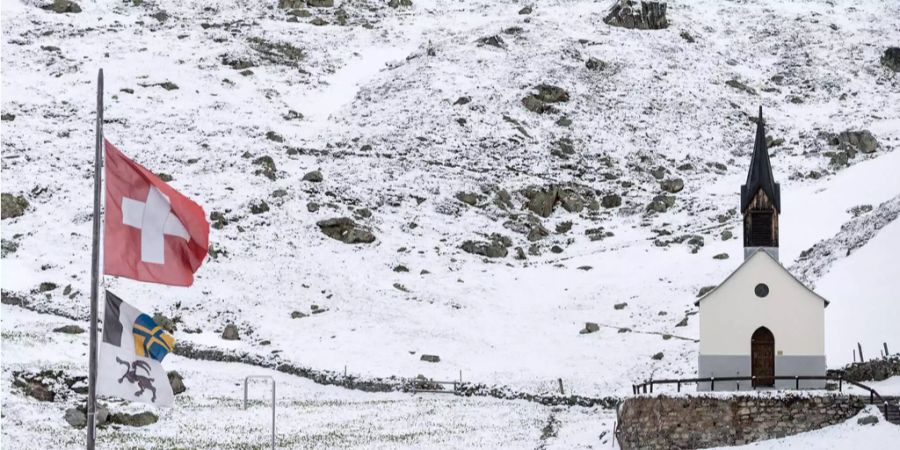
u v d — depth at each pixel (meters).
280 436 122.75
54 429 114.19
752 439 106.62
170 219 71.00
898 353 141.50
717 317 119.50
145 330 70.00
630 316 194.00
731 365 118.94
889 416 104.69
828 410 106.88
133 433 118.81
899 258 168.25
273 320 193.38
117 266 68.94
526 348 184.50
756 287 119.25
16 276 198.00
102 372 68.12
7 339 142.12
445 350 182.88
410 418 138.12
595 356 178.25
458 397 157.62
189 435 120.12
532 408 148.50
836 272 172.00
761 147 130.00
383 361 176.50
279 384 162.12
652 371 165.88
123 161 69.69
